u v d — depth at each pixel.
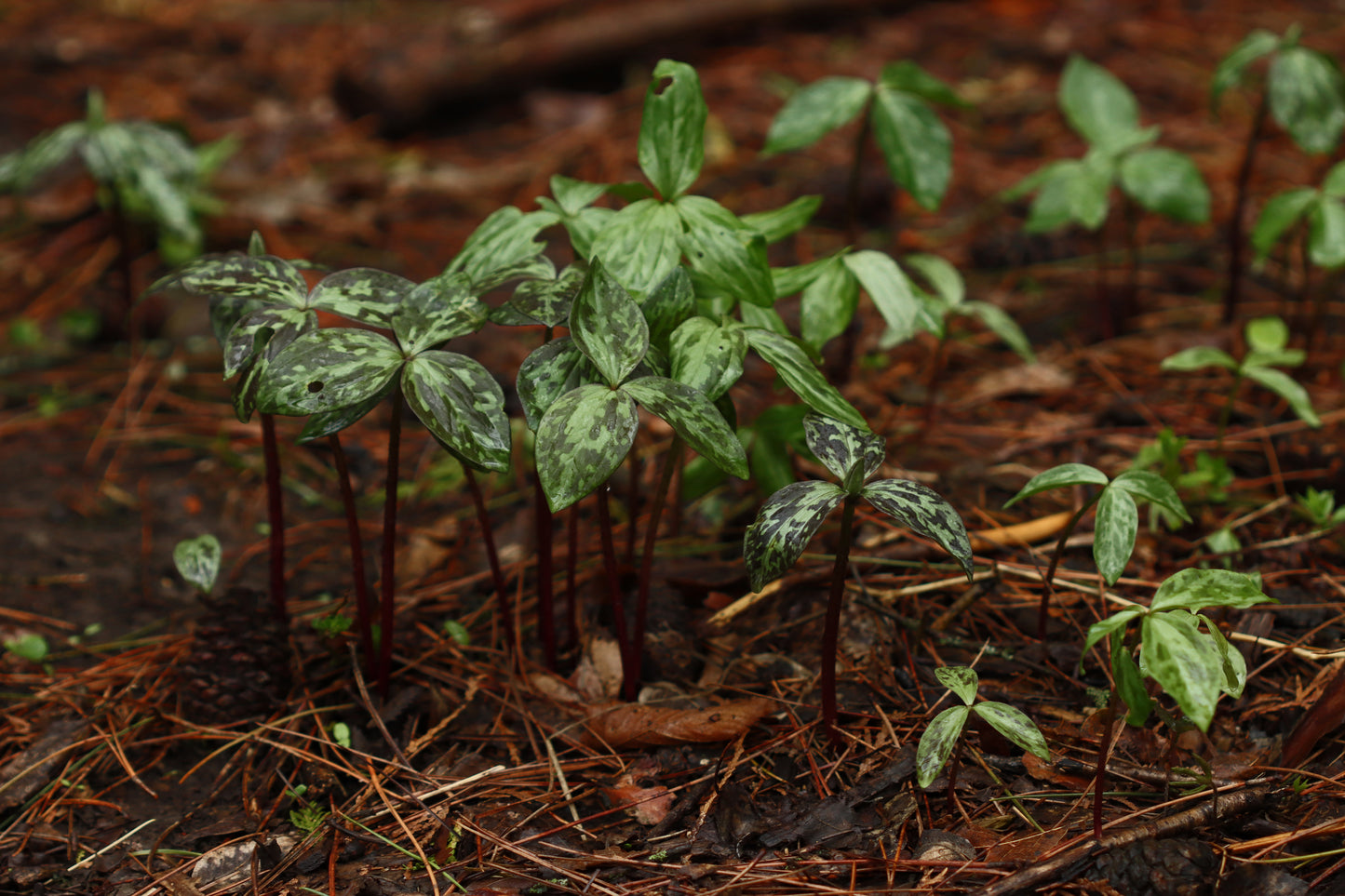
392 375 2.24
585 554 2.56
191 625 2.54
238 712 2.41
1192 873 2.22
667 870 2.26
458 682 2.44
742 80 4.09
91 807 2.36
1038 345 2.85
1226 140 3.56
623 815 2.32
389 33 4.54
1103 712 2.35
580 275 2.32
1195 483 2.53
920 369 2.82
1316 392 2.72
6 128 3.82
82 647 2.51
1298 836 2.24
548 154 3.75
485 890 2.26
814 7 4.34
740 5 4.20
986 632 2.46
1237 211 2.80
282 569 2.48
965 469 2.64
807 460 2.61
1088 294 2.98
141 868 2.31
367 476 2.72
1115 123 2.83
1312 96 2.68
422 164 3.72
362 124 3.97
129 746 2.41
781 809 2.31
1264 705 2.36
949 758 2.33
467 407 2.24
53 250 3.32
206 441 2.78
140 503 2.69
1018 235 3.15
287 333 2.28
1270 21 4.21
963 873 2.24
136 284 3.19
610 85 4.16
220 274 2.31
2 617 2.54
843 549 2.28
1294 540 2.51
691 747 2.36
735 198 3.44
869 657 2.42
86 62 4.31
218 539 2.64
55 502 2.69
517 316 2.28
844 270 2.47
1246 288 2.94
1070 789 2.30
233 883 2.29
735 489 2.63
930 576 2.50
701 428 2.21
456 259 2.40
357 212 3.47
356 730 2.39
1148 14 4.37
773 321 2.41
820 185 3.36
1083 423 2.71
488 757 2.38
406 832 2.31
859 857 2.26
